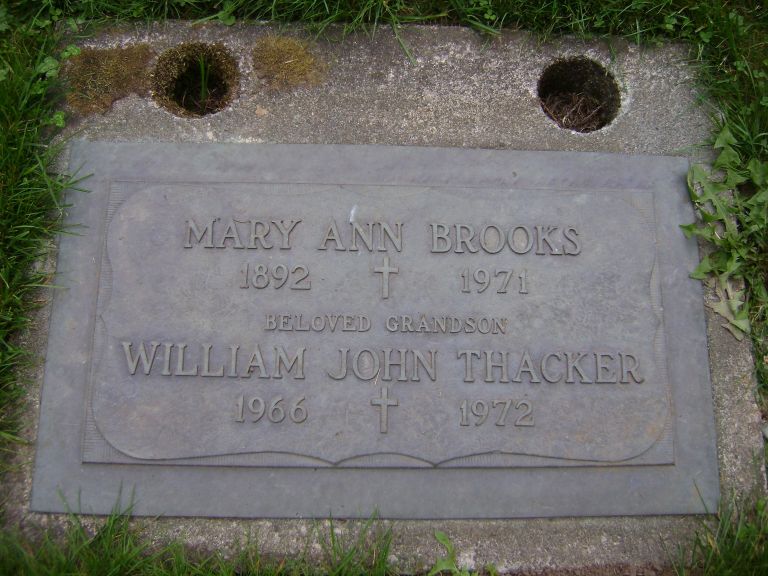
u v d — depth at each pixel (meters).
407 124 0.79
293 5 0.81
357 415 0.72
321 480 0.72
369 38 0.81
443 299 0.74
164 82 0.80
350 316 0.73
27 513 0.71
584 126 0.84
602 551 0.72
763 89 0.81
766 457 0.75
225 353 0.73
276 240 0.74
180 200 0.75
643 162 0.79
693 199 0.78
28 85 0.78
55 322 0.73
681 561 0.71
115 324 0.73
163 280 0.74
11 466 0.71
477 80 0.81
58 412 0.72
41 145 0.77
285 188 0.76
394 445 0.72
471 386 0.73
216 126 0.78
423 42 0.81
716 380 0.76
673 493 0.73
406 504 0.71
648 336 0.75
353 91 0.80
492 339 0.74
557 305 0.75
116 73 0.79
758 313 0.77
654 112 0.81
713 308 0.77
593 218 0.76
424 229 0.75
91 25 0.80
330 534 0.71
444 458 0.72
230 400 0.72
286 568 0.71
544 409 0.73
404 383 0.73
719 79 0.82
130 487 0.71
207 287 0.73
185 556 0.71
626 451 0.73
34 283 0.74
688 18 0.83
